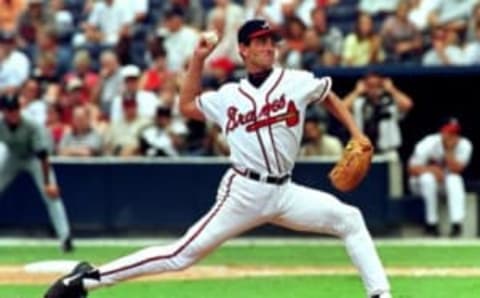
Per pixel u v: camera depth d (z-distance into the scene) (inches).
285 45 2913.4
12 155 2358.5
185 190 2704.2
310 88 1284.4
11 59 3097.9
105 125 2854.3
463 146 2662.4
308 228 1306.6
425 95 2834.6
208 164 2694.4
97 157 2763.3
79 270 1325.0
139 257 1311.5
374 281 1301.7
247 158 1278.3
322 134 2679.6
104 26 3304.6
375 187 2672.2
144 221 2719.0
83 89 2960.1
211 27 3026.6
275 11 3102.9
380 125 2714.1
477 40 2898.6
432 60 2891.2
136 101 2790.4
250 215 1289.4
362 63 2910.9
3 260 2247.8
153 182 2716.5
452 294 1710.1
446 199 2687.0
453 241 2596.0
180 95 1315.2
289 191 1290.6
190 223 2704.2
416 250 2391.7
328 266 2119.8
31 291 1752.0
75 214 2733.8
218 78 2866.6
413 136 2859.3
